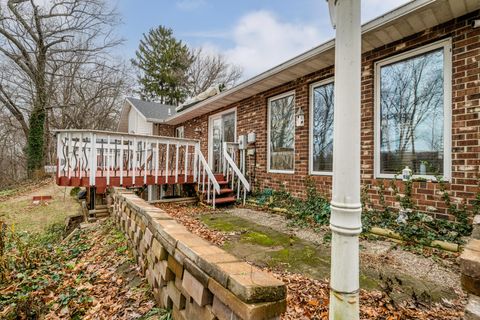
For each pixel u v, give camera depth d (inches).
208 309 48.0
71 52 596.7
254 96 263.4
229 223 173.5
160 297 75.1
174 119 410.3
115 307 81.8
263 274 43.3
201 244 60.4
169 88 1001.5
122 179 222.5
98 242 149.5
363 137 166.9
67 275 113.8
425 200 137.7
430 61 140.6
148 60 983.0
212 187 257.4
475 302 46.1
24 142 721.6
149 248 90.1
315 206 185.9
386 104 159.0
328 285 88.9
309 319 70.5
